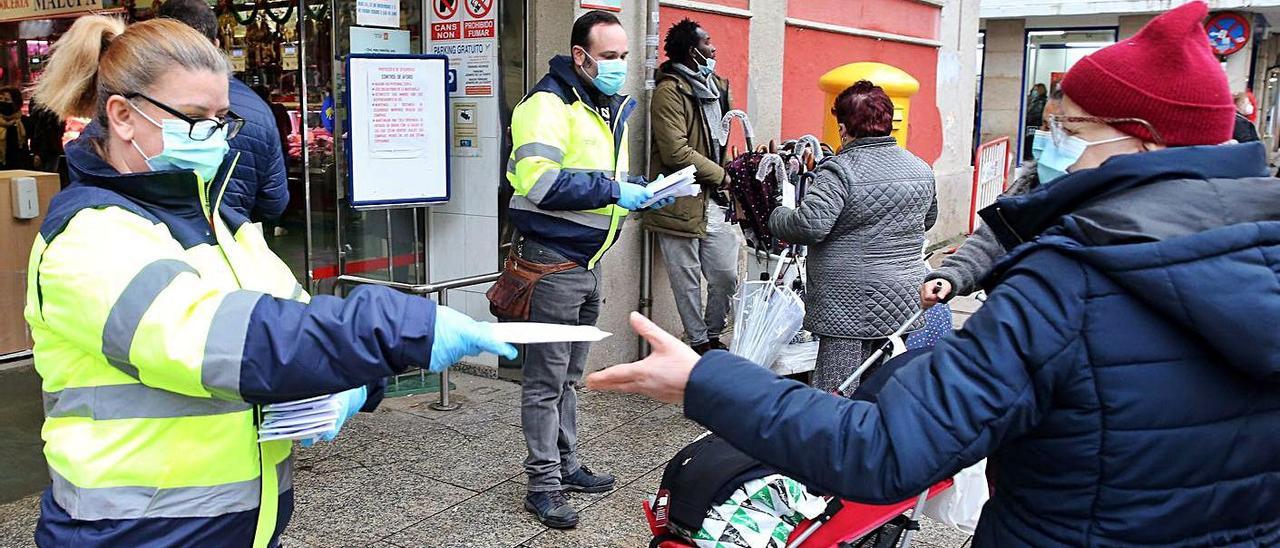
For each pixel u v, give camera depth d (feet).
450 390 18.29
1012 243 5.81
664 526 9.29
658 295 20.56
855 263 13.67
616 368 5.37
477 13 18.10
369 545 12.16
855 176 13.44
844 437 4.79
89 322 5.10
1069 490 4.87
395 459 14.93
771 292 11.60
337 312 5.13
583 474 14.02
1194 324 4.51
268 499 5.90
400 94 17.17
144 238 5.35
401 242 19.53
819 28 26.32
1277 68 85.51
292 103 19.02
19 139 22.22
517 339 5.39
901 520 9.98
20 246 19.38
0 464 14.29
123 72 5.47
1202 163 4.92
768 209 16.89
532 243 12.75
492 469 14.62
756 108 23.32
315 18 18.04
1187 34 4.94
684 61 18.48
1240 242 4.55
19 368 18.94
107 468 5.36
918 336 11.87
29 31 21.58
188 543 5.52
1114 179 4.96
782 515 8.91
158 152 5.59
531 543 12.39
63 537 5.45
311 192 18.85
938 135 34.88
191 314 5.08
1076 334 4.69
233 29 19.54
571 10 17.69
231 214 6.50
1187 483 4.78
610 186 12.15
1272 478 5.01
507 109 18.17
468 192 18.92
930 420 4.71
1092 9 57.47
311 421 5.69
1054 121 5.46
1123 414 4.66
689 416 5.20
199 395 5.16
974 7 36.63
